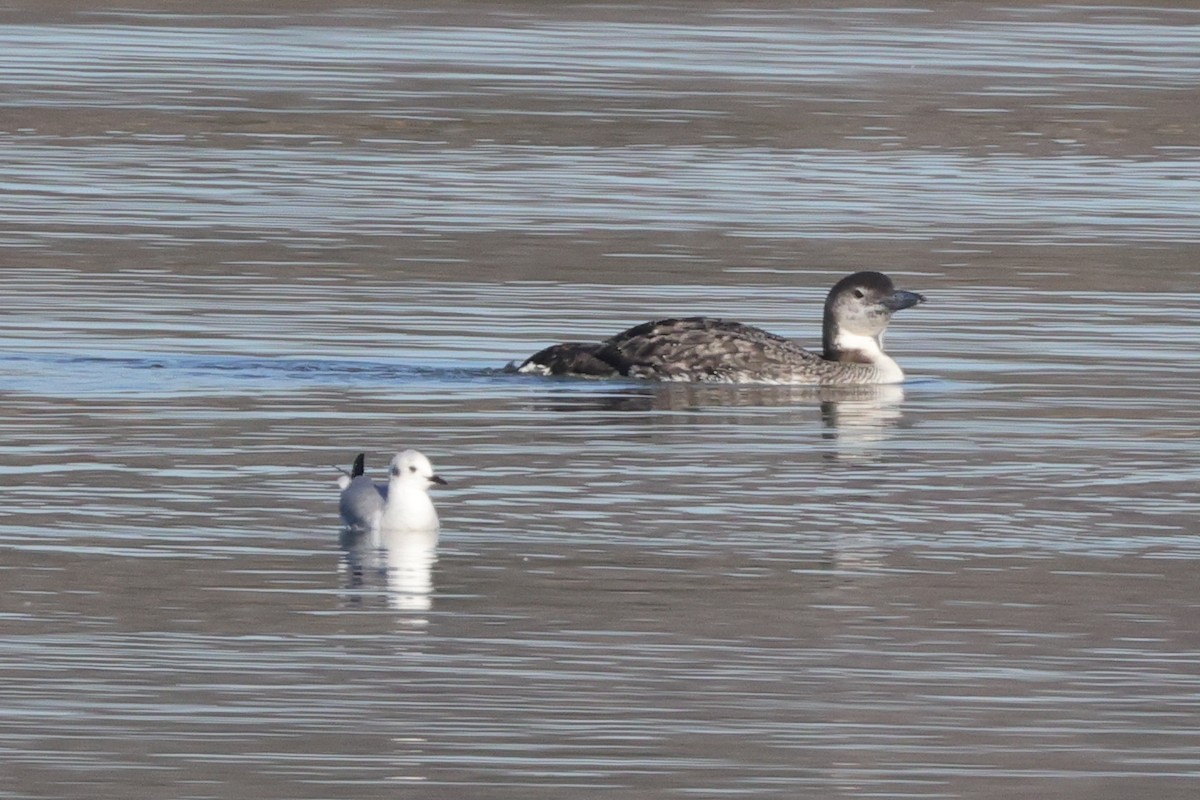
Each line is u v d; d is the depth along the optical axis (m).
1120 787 10.66
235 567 13.89
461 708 11.51
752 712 11.52
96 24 46.12
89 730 11.14
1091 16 50.28
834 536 14.87
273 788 10.50
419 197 30.08
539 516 15.27
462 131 35.47
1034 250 27.27
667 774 10.72
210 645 12.40
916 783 10.66
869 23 48.44
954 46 45.47
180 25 46.38
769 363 20.31
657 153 33.97
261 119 36.09
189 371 19.92
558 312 23.25
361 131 35.31
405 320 22.59
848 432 18.28
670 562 14.18
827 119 37.19
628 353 20.30
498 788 10.52
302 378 19.84
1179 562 14.30
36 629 12.59
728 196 30.61
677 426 18.38
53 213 28.22
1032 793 10.55
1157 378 20.56
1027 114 38.06
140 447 17.05
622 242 27.30
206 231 27.30
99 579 13.56
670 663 12.23
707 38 45.81
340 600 13.25
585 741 11.11
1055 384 20.30
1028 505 15.77
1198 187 32.25
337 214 28.70
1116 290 24.94
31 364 19.97
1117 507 15.75
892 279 25.38
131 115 36.09
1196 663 12.36
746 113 37.50
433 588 13.52
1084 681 12.07
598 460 17.03
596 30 46.50
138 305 22.89
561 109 37.50
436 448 17.30
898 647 12.56
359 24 46.78
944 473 16.78
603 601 13.30
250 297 23.48
